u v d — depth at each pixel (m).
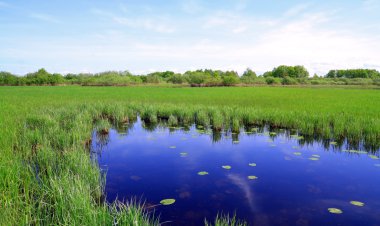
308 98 24.52
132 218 3.65
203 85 62.28
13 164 5.36
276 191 5.40
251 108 14.51
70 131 9.22
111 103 18.09
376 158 7.57
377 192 5.34
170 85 61.75
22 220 3.63
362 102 19.98
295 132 11.11
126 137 10.38
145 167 6.84
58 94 30.03
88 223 3.55
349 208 4.70
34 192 4.83
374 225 4.14
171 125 12.96
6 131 8.61
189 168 6.76
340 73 116.00
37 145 7.82
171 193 5.29
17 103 18.94
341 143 9.32
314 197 5.13
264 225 4.14
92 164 6.43
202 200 4.99
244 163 7.17
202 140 9.80
